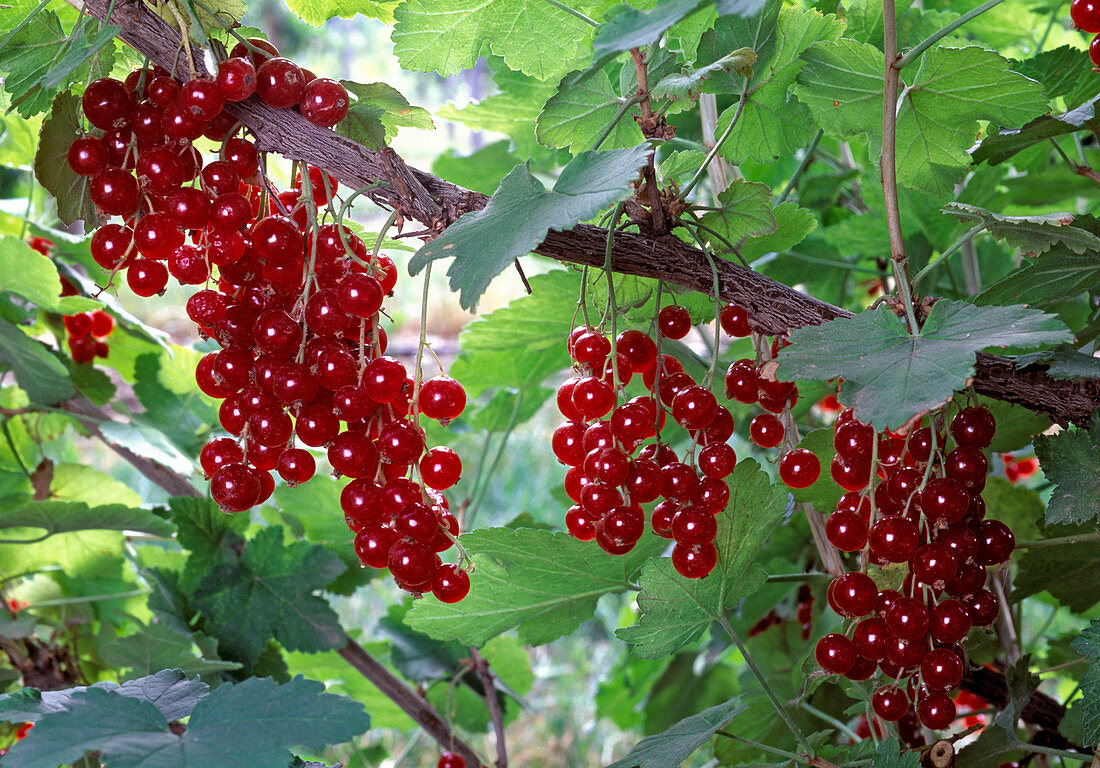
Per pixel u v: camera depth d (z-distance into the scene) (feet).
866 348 0.91
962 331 0.90
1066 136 1.49
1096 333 1.22
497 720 1.60
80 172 0.97
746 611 1.69
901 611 0.95
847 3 1.42
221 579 1.52
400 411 0.97
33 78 1.03
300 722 0.88
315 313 0.92
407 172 0.96
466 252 0.87
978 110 1.16
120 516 1.44
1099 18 1.05
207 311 0.95
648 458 0.98
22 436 1.65
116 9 0.96
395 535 0.95
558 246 0.99
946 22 1.41
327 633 1.53
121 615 1.75
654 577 1.07
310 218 0.95
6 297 1.47
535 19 1.15
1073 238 1.06
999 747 1.14
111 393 1.62
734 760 1.51
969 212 1.07
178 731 1.17
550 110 1.10
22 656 1.50
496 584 1.21
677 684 2.05
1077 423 1.01
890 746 1.03
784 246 1.25
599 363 1.00
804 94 1.16
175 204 0.94
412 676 1.72
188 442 1.65
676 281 1.01
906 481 0.98
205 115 0.93
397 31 1.15
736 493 1.04
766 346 1.09
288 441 0.97
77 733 0.87
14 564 1.62
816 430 1.21
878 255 1.66
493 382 1.67
